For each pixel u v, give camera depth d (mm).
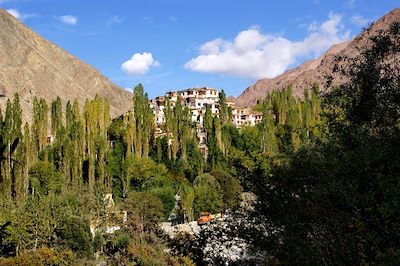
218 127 75625
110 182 66500
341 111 11344
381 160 9375
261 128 80875
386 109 9984
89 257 44969
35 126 74250
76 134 66938
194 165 73375
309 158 11852
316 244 9836
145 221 47688
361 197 9180
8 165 50469
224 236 14547
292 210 11008
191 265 15008
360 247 8828
